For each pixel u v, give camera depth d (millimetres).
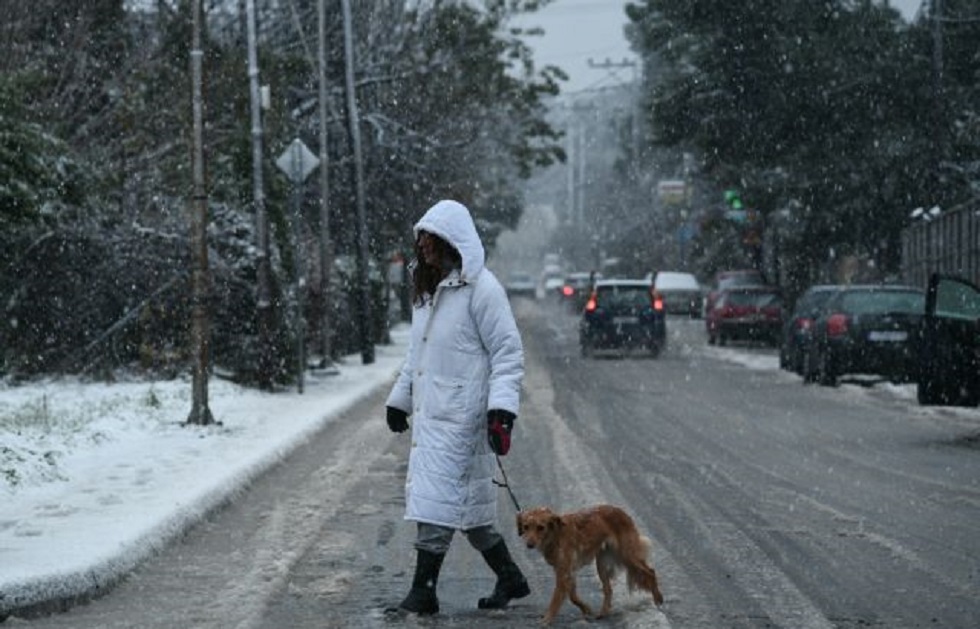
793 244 50188
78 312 24062
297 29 36844
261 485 12953
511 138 42250
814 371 26406
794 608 7734
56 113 24719
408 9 39750
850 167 45656
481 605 7727
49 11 25703
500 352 7371
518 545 9953
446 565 9156
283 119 31531
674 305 64625
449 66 39469
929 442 16781
